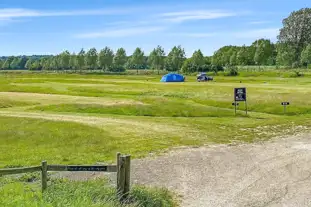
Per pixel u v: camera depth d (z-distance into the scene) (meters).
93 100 50.84
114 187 13.91
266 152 23.09
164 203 13.70
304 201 14.59
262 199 14.85
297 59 151.50
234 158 21.56
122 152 22.94
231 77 120.12
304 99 47.47
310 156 21.92
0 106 45.84
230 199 14.84
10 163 19.83
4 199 11.69
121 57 196.75
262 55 159.50
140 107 43.12
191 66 169.62
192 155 22.25
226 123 34.94
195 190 15.90
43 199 11.54
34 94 59.75
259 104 46.28
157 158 21.50
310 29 153.88
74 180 15.93
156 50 186.88
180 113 41.19
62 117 36.03
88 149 23.73
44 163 13.12
